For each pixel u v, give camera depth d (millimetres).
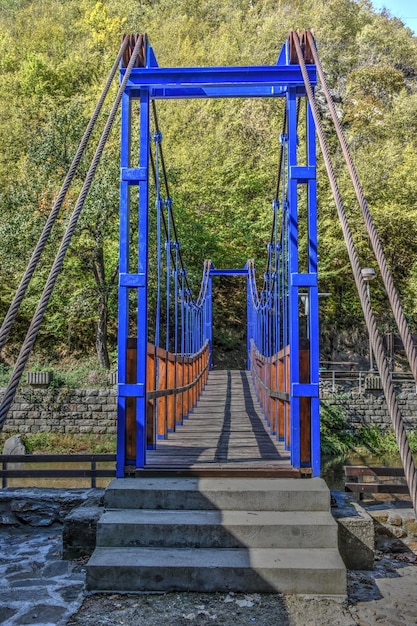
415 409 16500
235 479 4121
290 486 3918
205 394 13070
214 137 26578
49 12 41562
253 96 5188
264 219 22688
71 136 17312
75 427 15789
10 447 14539
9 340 21328
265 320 10398
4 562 3975
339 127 3752
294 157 4781
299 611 3029
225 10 42281
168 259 7266
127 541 3547
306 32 4797
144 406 4312
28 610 3109
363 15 38938
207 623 2900
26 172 18469
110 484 3967
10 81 31328
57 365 20781
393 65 34688
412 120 28297
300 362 4406
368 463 14047
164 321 18969
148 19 42125
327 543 3504
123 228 4629
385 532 4441
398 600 3312
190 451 5117
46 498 4859
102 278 18203
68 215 16656
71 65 33000
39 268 17359
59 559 4023
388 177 23375
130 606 3096
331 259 22344
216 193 23438
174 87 4926
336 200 3191
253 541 3516
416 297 22172
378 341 2301
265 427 7254
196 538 3527
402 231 23047
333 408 16422
